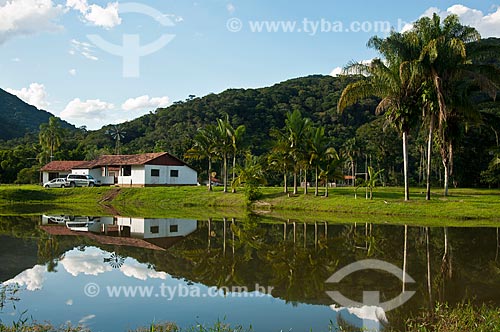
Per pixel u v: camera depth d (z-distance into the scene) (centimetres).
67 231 2378
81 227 2561
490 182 5538
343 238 2061
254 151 8312
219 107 10631
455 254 1652
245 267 1454
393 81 2903
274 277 1316
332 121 10444
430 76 2897
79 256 1658
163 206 4122
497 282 1234
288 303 1052
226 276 1328
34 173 7206
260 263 1519
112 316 962
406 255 1639
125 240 2058
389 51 2903
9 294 1134
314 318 941
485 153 5984
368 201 3316
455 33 2928
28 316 964
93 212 3525
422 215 2911
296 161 3822
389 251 1719
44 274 1359
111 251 1766
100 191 4712
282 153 3831
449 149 3506
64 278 1310
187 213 3441
